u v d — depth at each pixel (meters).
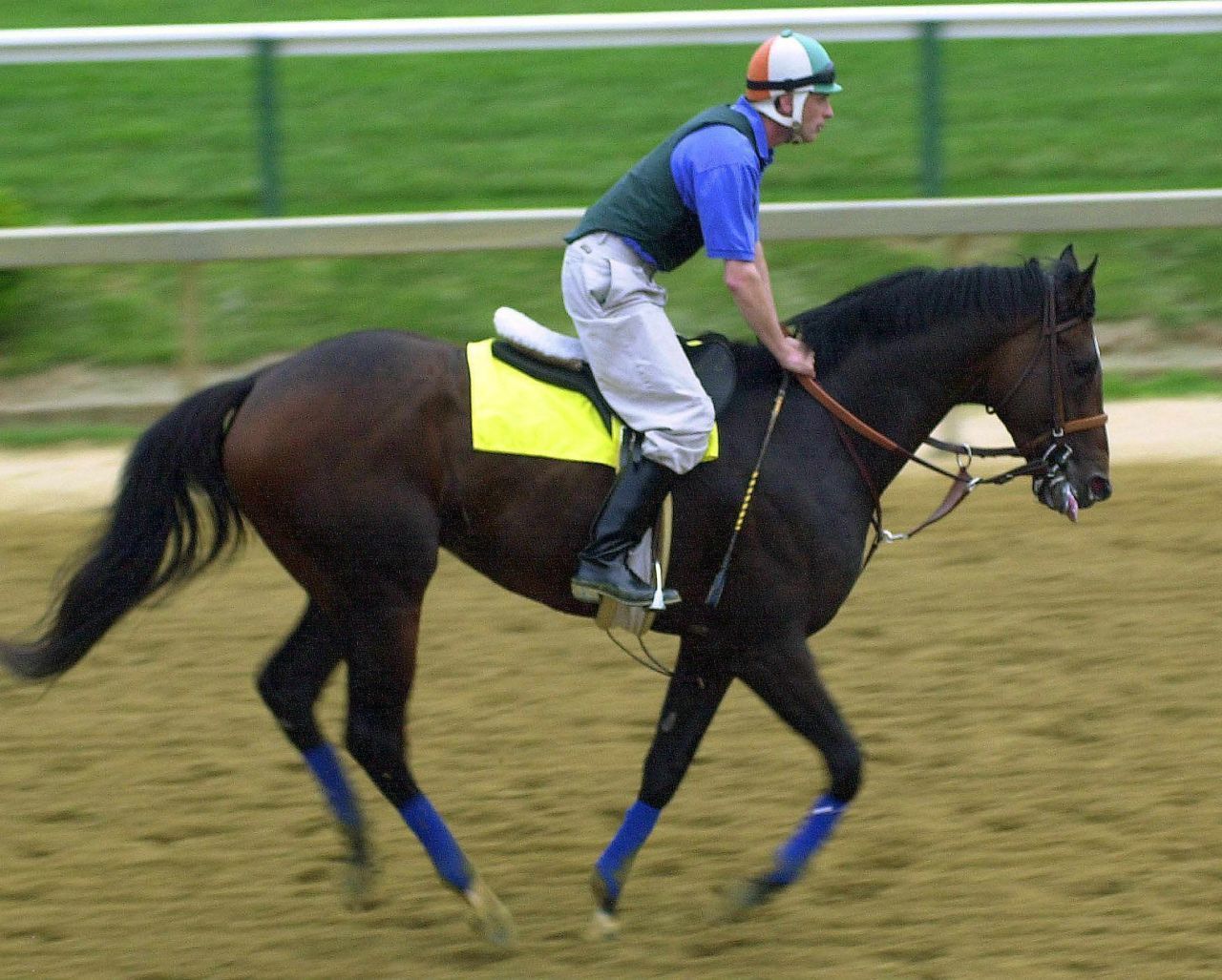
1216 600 10.85
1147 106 19.06
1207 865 7.72
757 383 7.45
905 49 19.59
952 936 7.21
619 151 17.97
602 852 7.78
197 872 7.85
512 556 7.17
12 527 12.21
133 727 9.31
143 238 13.75
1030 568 11.45
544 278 16.59
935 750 8.93
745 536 7.17
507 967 7.11
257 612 10.94
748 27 15.73
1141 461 13.46
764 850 8.02
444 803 8.48
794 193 17.25
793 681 7.29
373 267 16.67
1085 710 9.35
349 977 7.02
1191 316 16.44
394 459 7.00
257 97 15.68
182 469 7.15
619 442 7.09
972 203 13.93
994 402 7.73
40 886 7.66
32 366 15.49
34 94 19.02
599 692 9.73
